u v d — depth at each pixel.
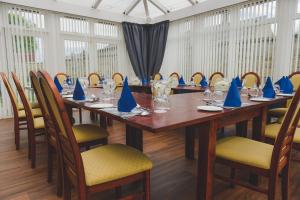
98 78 5.01
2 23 4.29
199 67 5.47
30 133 2.20
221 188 1.78
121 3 5.63
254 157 1.29
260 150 1.37
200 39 5.39
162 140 3.00
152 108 1.52
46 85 1.02
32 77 1.51
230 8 4.71
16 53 4.48
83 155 1.29
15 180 1.93
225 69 4.91
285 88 2.56
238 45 4.64
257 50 4.35
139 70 6.43
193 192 1.74
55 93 0.97
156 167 2.19
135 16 6.34
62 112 0.98
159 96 1.75
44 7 4.71
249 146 1.44
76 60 5.41
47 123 1.74
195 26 5.48
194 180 1.93
